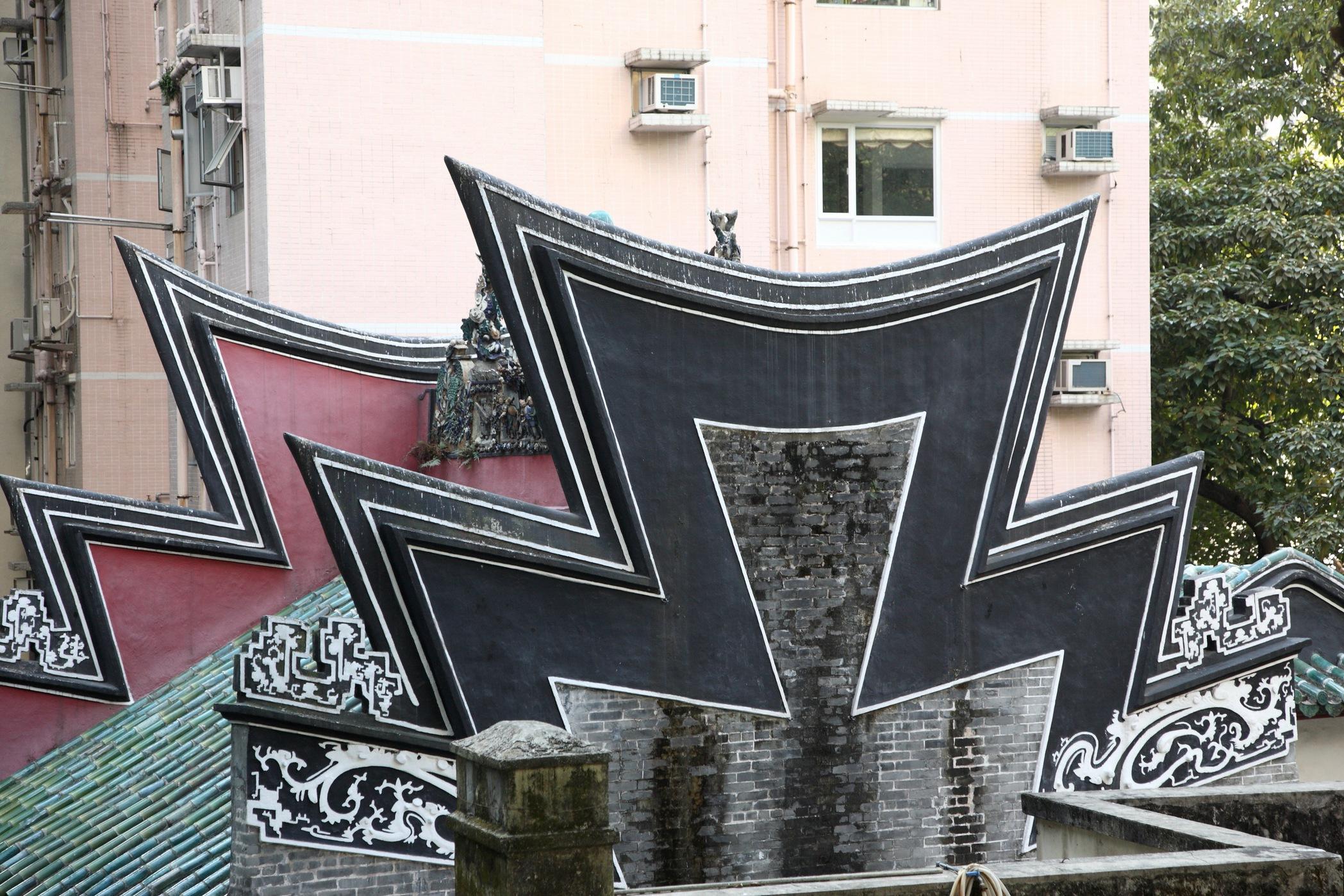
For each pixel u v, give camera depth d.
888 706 11.45
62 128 30.95
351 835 10.30
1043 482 25.03
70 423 32.00
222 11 21.56
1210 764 12.71
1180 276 26.98
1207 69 29.50
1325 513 26.03
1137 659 12.31
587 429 10.71
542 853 7.02
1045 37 25.36
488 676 10.45
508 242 10.41
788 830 11.15
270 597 16.00
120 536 15.45
